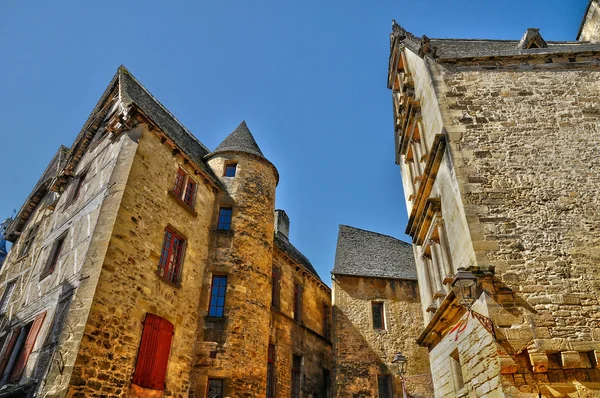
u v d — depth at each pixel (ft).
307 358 50.88
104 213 30.07
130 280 29.25
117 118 36.06
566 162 26.86
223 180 45.47
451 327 27.40
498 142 27.99
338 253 62.23
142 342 28.78
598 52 31.78
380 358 51.80
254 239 42.83
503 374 19.56
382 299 56.34
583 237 23.73
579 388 19.16
